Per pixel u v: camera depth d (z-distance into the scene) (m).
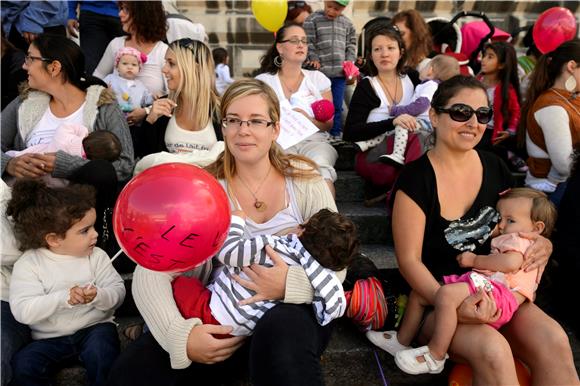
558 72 3.13
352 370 2.35
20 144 2.95
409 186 2.22
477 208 2.26
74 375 2.15
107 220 2.62
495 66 3.81
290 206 2.06
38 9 4.07
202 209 1.49
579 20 6.73
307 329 1.77
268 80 3.76
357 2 6.71
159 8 3.88
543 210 2.17
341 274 1.99
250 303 1.84
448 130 2.18
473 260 2.19
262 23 4.49
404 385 2.36
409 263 2.17
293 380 1.63
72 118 2.88
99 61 4.43
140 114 3.37
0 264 2.11
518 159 3.72
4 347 2.00
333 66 4.59
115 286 2.21
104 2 4.40
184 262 1.54
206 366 1.92
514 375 1.84
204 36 4.74
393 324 2.34
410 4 6.76
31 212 2.03
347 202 3.62
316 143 3.36
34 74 2.75
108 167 2.58
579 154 2.54
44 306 2.00
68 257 2.13
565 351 1.91
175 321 1.80
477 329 1.92
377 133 3.33
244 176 2.05
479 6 6.82
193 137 3.04
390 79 3.55
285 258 1.89
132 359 1.81
